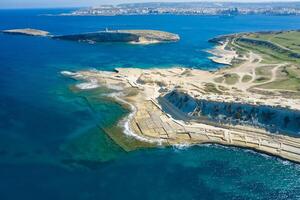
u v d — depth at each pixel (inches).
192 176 3218.5
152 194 2938.0
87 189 2989.7
